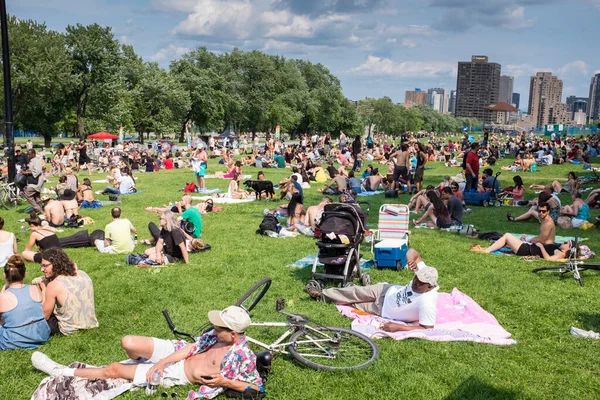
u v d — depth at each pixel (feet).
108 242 36.45
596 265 29.04
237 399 16.34
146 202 62.95
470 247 37.93
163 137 272.10
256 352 19.43
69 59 195.83
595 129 346.74
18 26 175.01
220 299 26.40
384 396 16.85
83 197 59.06
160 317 23.85
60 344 20.84
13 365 18.98
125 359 19.54
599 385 17.61
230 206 59.98
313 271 27.63
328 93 352.49
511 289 27.96
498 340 20.95
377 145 151.94
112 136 179.93
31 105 187.21
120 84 215.31
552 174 101.14
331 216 28.14
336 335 19.72
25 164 83.30
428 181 88.22
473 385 17.49
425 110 615.98
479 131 599.16
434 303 21.76
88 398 16.26
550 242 34.94
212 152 150.20
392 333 21.25
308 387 17.30
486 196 61.41
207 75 252.42
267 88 281.95
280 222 49.11
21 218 51.44
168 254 33.71
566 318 23.81
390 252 31.58
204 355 16.81
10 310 20.21
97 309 24.88
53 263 21.59
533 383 17.72
